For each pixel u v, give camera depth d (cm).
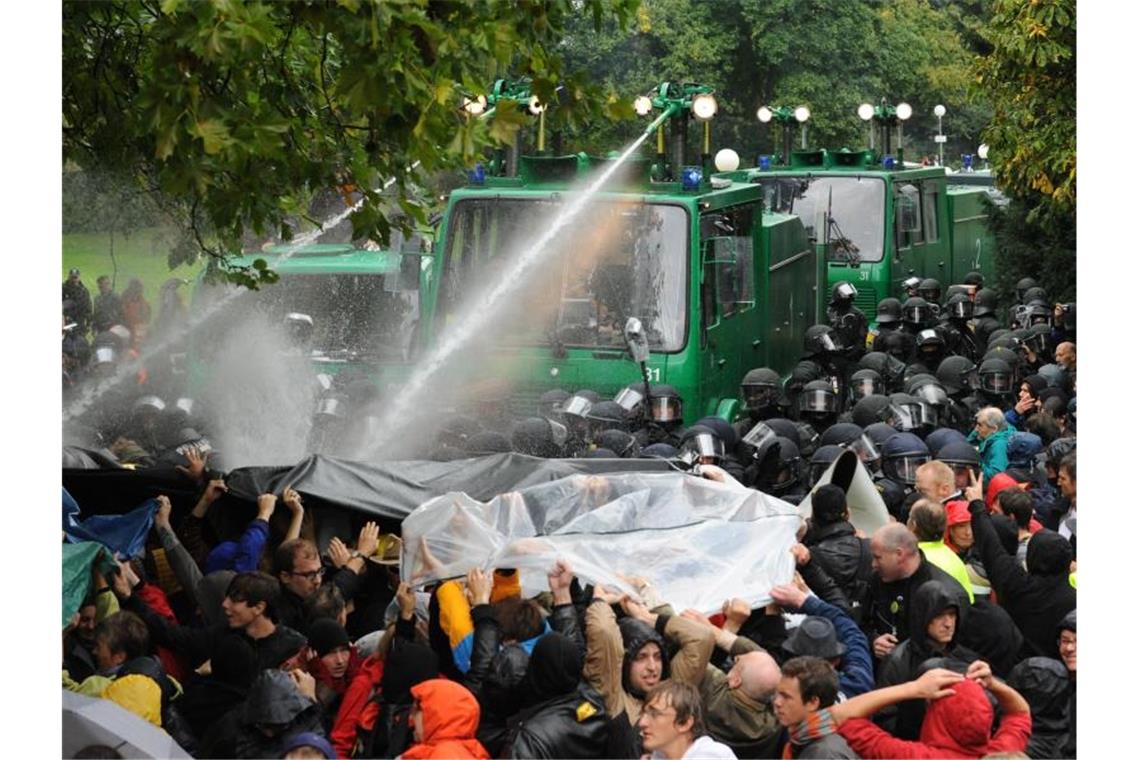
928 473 1016
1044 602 863
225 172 1032
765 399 1486
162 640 827
